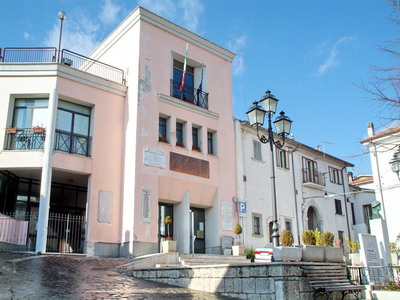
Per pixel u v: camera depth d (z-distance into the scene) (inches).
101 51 826.2
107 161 679.7
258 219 855.1
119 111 716.7
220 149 805.9
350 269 442.9
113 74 761.0
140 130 684.7
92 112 692.7
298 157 1024.9
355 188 1236.5
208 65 844.0
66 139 657.6
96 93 695.7
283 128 541.0
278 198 923.4
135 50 730.8
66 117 669.3
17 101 653.3
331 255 446.6
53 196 711.7
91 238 627.5
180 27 799.7
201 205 758.5
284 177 959.0
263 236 845.8
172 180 705.6
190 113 773.3
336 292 384.8
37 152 613.9
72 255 585.6
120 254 642.8
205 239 764.6
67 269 447.8
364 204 1210.0
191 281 410.6
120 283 400.2
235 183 814.5
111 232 652.1
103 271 468.8
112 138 697.0
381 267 480.4
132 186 657.0
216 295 374.0
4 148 616.1
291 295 334.3
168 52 772.6
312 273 372.2
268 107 533.6
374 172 967.6
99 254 627.5
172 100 745.6
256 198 858.1
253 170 874.8
